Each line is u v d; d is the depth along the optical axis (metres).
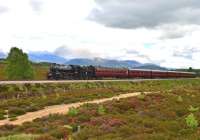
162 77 114.69
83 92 59.78
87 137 21.73
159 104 38.41
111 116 29.97
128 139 18.61
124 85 80.12
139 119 26.95
